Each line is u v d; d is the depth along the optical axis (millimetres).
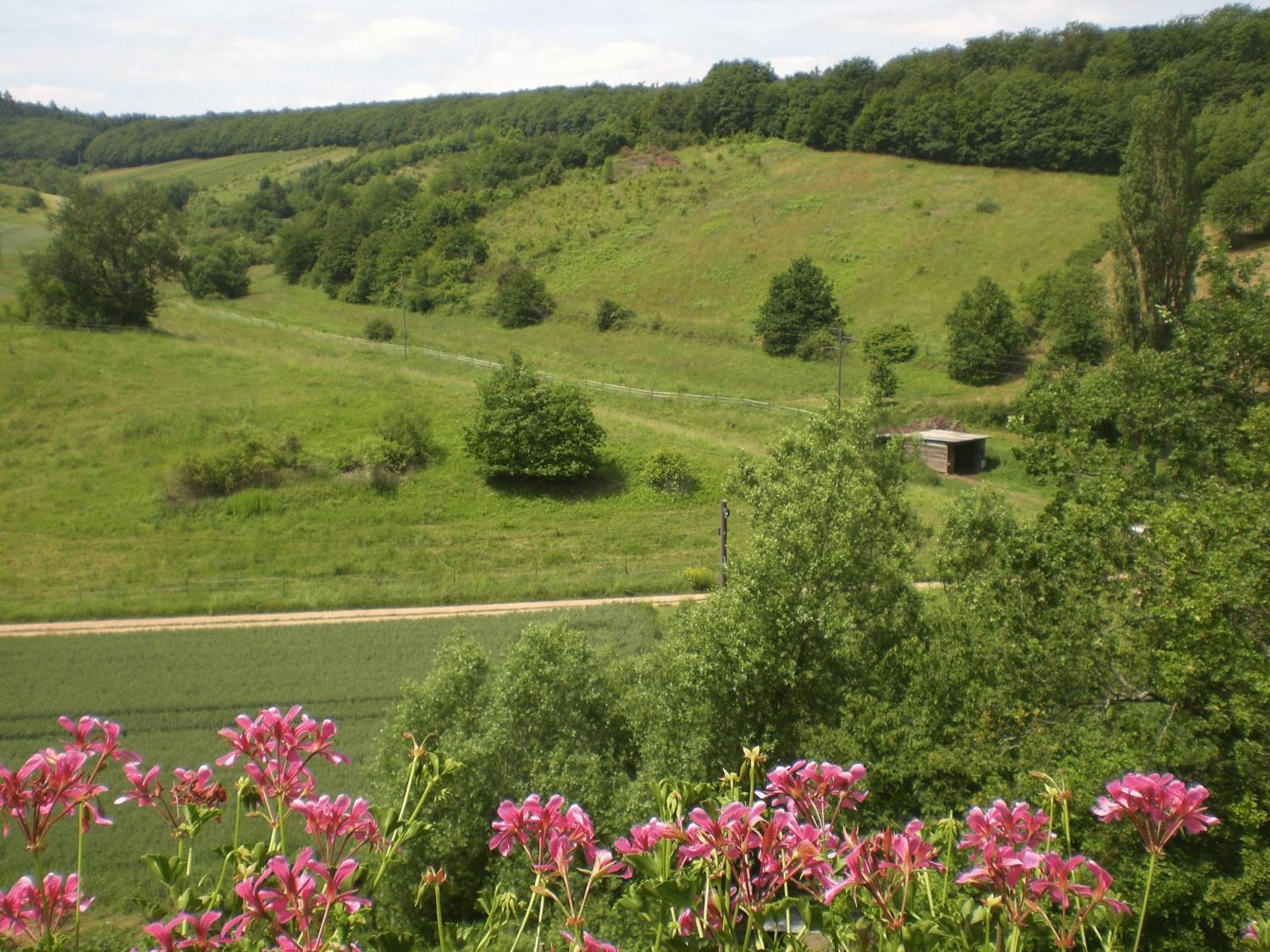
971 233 84250
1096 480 17000
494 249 96438
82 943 15555
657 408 57594
